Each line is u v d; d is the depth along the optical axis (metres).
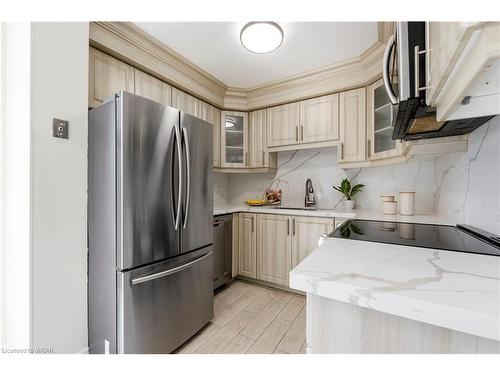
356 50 2.00
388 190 2.36
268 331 1.75
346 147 2.29
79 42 1.35
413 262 0.62
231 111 2.90
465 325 0.38
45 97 1.21
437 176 1.94
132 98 1.28
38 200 1.18
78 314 1.32
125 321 1.23
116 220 1.25
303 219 2.29
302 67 2.29
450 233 1.04
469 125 1.07
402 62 0.80
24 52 1.18
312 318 0.60
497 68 0.56
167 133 1.47
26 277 1.15
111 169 1.27
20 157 1.19
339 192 2.65
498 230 0.95
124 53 1.73
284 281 2.39
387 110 1.93
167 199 1.47
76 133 1.33
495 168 0.98
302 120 2.56
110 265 1.27
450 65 0.49
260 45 1.78
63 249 1.27
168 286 1.48
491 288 0.46
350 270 0.56
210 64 2.24
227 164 2.88
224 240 2.47
